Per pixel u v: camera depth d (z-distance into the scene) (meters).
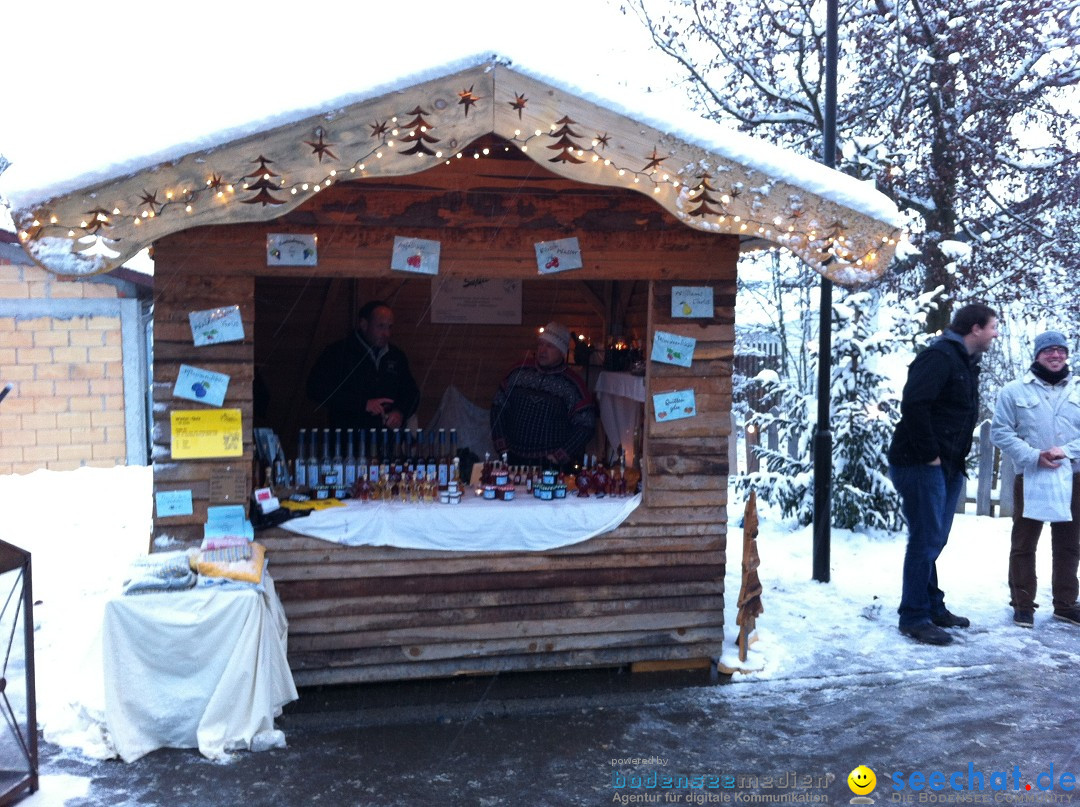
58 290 9.57
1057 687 4.62
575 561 4.66
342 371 5.75
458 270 4.40
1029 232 9.98
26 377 9.58
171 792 3.50
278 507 4.39
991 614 5.77
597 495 4.88
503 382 5.91
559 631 4.66
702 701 4.43
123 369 9.76
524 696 4.47
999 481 9.05
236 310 4.21
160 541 4.25
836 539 7.58
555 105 3.87
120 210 3.62
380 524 4.42
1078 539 5.64
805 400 8.11
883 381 7.88
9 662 3.43
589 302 6.57
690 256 4.64
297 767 3.72
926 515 5.19
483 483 4.89
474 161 4.37
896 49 9.25
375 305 5.80
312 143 3.71
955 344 5.22
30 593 3.50
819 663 4.91
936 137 9.34
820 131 9.50
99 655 4.28
